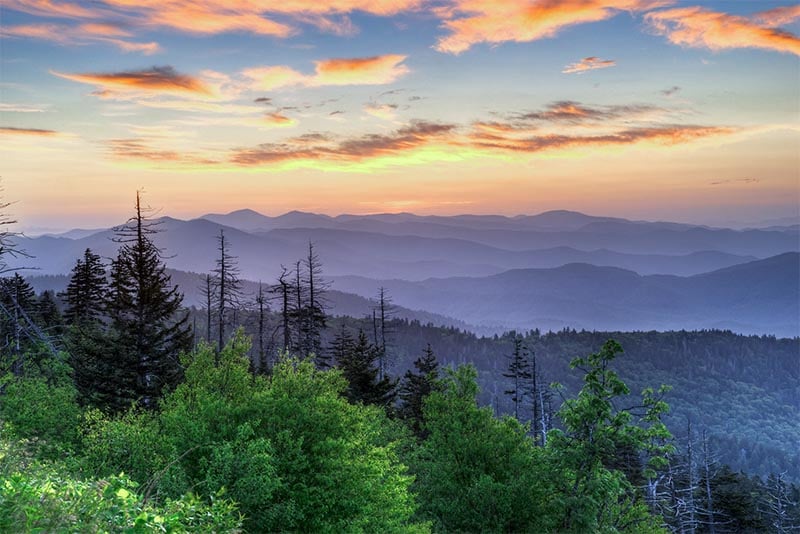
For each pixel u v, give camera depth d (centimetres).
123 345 3142
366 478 1789
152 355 3186
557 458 2450
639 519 2736
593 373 2500
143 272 3222
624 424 2438
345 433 1806
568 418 2483
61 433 1906
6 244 2350
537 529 2408
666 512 5847
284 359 1986
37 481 752
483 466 2531
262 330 5947
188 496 895
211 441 1525
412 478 2030
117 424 1507
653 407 2445
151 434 1513
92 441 1478
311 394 1842
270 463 1538
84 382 3238
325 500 1608
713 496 6594
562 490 2491
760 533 6625
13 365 2922
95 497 722
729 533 6525
